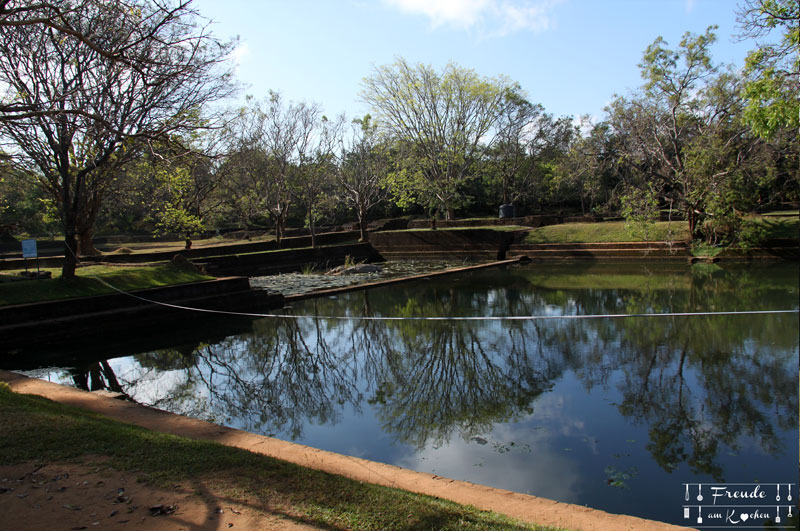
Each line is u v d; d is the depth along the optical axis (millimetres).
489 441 6965
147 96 13812
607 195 42719
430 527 3482
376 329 14758
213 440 5914
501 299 18672
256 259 29859
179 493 3873
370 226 44781
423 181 38281
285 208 37688
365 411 8508
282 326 15391
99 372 11047
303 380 10414
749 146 25703
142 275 17188
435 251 36562
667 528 4102
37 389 7941
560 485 5656
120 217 43656
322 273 29016
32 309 13180
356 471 5172
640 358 10742
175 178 21625
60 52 12781
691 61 25484
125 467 4332
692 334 12727
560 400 8492
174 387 10062
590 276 23922
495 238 34656
